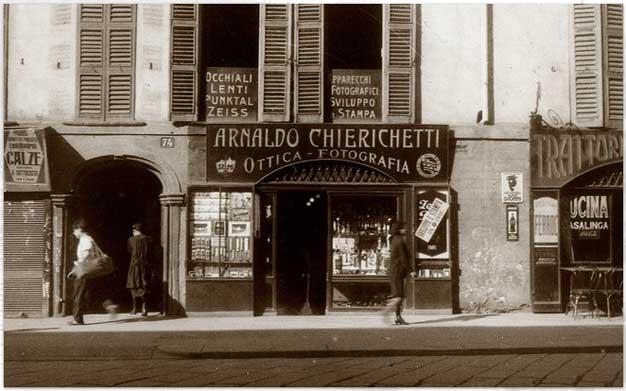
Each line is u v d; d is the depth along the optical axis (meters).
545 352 11.43
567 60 16.25
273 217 15.72
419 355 11.27
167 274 15.64
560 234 15.91
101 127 15.64
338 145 15.74
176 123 15.69
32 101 15.73
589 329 13.45
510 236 15.97
